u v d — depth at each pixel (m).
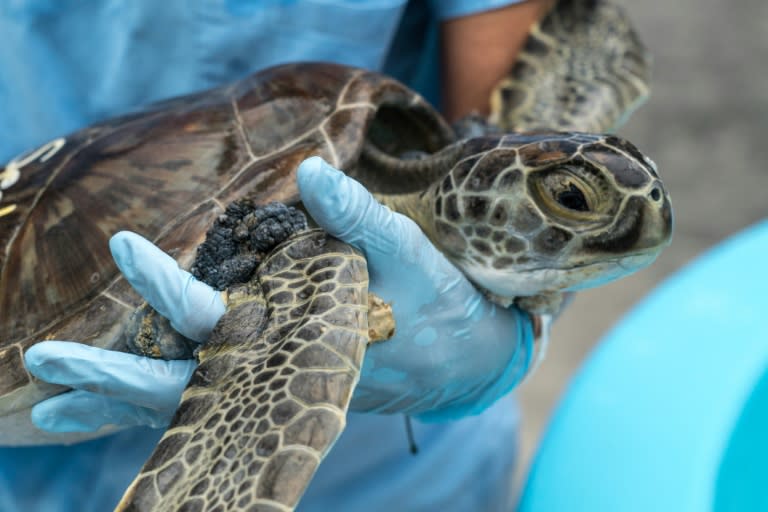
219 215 0.82
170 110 0.87
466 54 0.98
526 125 0.97
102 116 0.97
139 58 0.95
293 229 0.81
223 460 0.74
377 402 0.84
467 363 0.83
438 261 0.81
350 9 0.94
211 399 0.76
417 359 0.82
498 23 0.97
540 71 0.99
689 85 2.57
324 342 0.76
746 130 2.43
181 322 0.78
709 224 2.18
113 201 0.83
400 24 1.00
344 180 0.78
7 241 0.85
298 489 0.72
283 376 0.75
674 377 1.01
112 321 0.81
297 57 0.95
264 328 0.77
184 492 0.74
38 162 0.87
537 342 0.89
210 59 0.95
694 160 2.36
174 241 0.81
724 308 1.05
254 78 0.87
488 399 0.86
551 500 0.96
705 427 0.98
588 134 0.81
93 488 0.96
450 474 1.06
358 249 0.80
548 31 1.00
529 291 0.82
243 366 0.76
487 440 1.08
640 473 0.96
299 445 0.73
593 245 0.79
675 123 2.47
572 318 1.96
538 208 0.80
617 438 0.98
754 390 1.00
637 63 1.02
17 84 0.96
